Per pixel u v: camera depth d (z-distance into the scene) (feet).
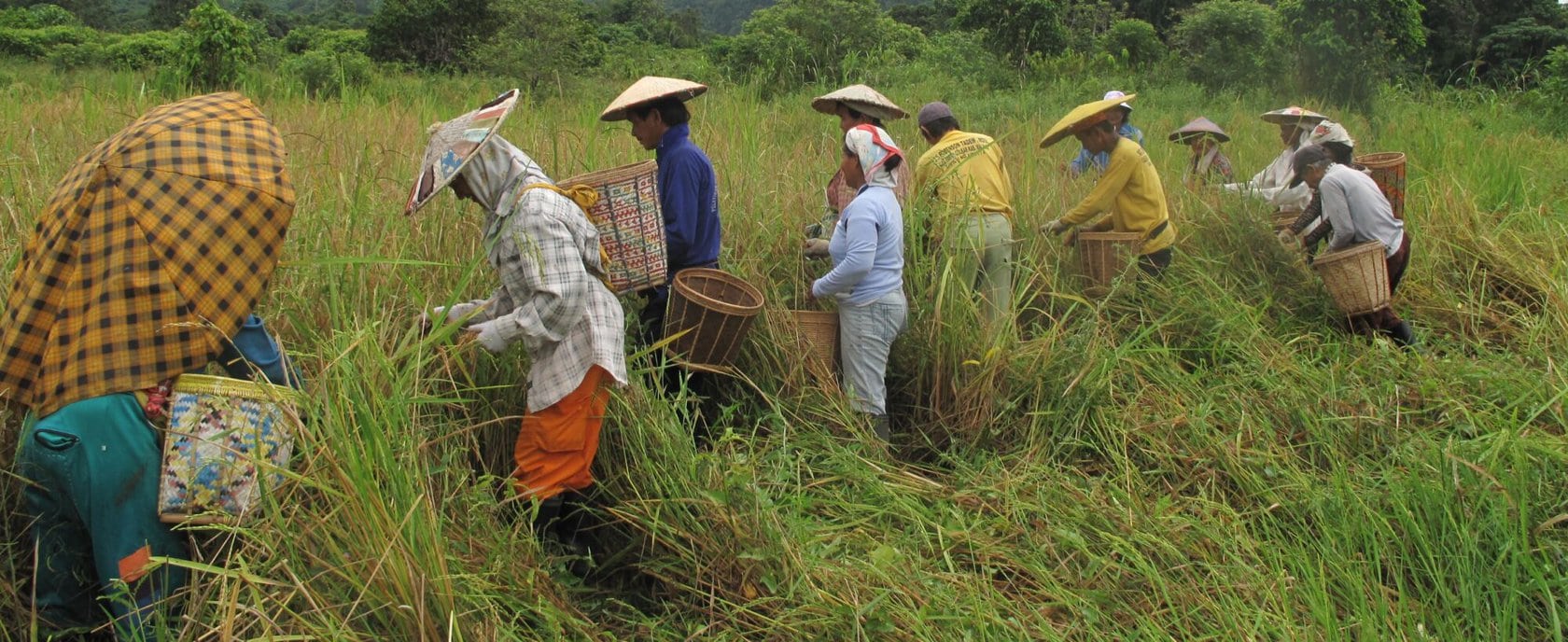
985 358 15.83
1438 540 11.82
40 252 8.86
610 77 45.62
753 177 19.58
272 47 65.82
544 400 11.49
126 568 8.97
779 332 15.69
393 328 12.38
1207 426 15.10
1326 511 12.67
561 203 11.13
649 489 12.39
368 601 9.16
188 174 8.86
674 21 167.84
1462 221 23.22
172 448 8.88
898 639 10.43
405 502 9.54
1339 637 10.09
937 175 17.60
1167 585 11.37
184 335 8.79
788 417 15.21
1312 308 19.80
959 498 13.62
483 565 10.64
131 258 8.60
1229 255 20.75
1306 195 22.71
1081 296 18.86
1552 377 16.30
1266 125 39.65
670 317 13.94
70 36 81.51
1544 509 12.42
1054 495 13.51
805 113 31.91
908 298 17.12
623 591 12.23
